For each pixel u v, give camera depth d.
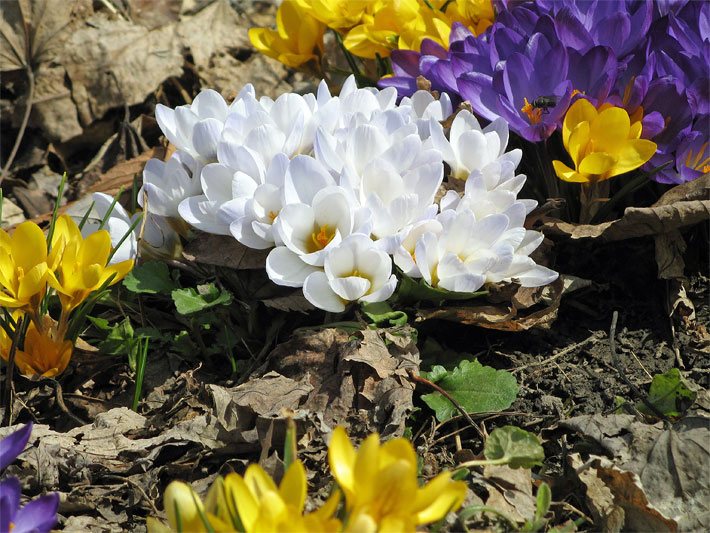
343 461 0.58
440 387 0.72
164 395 0.74
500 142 0.77
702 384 0.72
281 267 0.71
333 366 0.71
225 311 0.75
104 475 0.68
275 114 0.77
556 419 0.71
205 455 0.69
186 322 0.76
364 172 0.72
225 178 0.74
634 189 0.78
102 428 0.70
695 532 0.64
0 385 0.74
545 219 0.78
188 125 0.76
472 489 0.67
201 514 0.58
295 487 0.57
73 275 0.70
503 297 0.74
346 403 0.70
